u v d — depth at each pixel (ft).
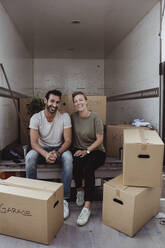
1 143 8.40
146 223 5.88
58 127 6.92
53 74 19.10
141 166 5.59
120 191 5.37
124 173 5.64
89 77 19.40
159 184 5.61
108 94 17.87
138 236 5.31
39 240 5.02
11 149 8.24
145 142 5.57
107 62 18.17
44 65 18.98
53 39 13.56
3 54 8.91
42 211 4.86
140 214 5.45
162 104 8.12
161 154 5.48
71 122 7.27
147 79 9.52
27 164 6.56
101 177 7.93
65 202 6.34
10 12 9.53
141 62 10.26
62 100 9.21
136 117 11.08
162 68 8.04
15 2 8.61
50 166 7.54
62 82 19.21
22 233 5.16
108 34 12.70
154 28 8.77
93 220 6.02
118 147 8.30
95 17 10.27
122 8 9.25
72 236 5.30
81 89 19.42
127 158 5.58
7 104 9.34
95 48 15.94
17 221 5.15
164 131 8.08
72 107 9.21
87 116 6.91
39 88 19.06
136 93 11.04
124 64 13.28
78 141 7.14
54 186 5.49
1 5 8.69
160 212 6.44
